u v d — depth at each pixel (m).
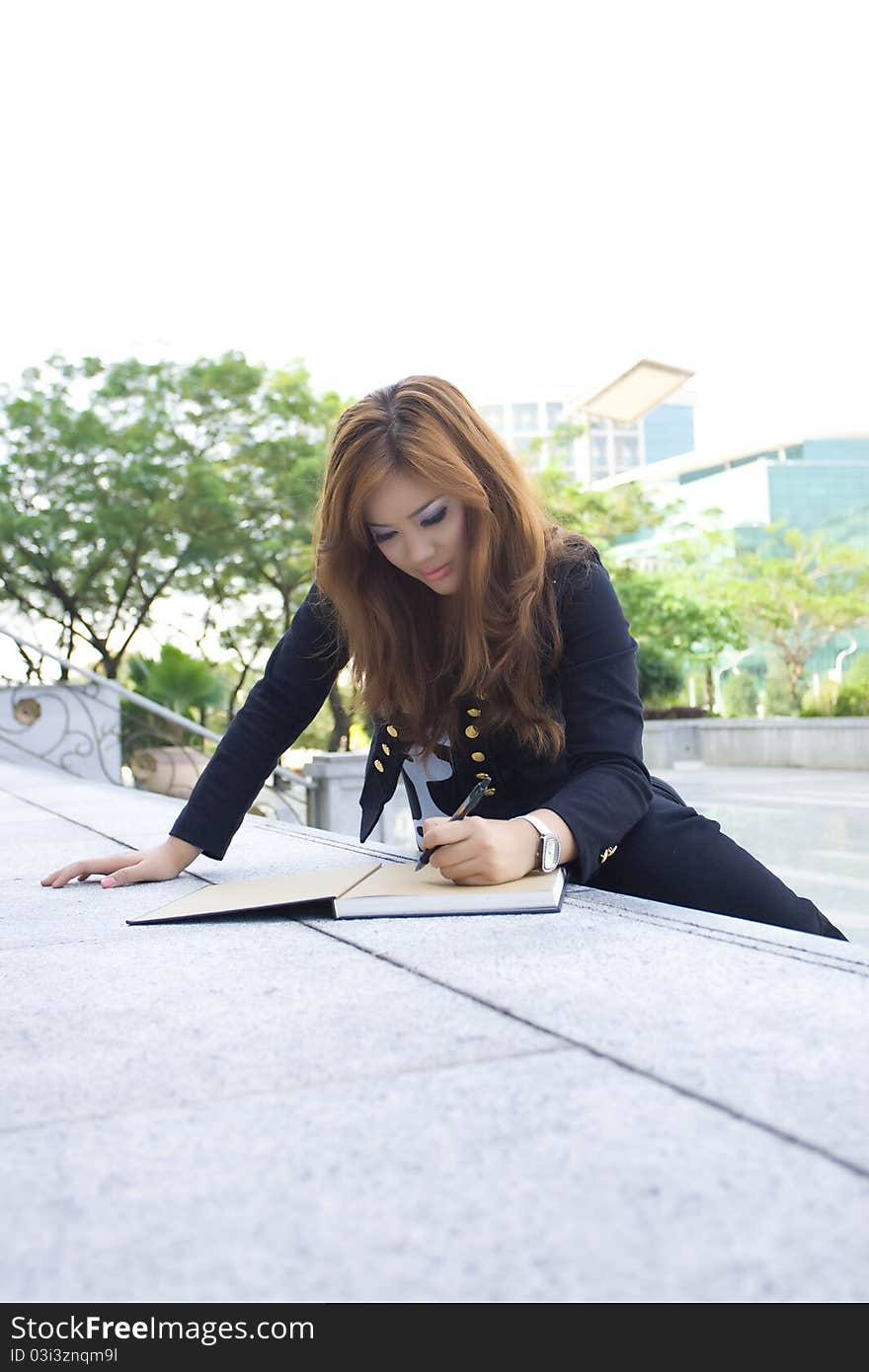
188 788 8.95
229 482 14.01
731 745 15.92
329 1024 0.97
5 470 13.47
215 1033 0.96
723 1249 0.56
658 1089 0.78
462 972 1.12
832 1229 0.57
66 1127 0.76
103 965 1.23
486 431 1.52
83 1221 0.61
